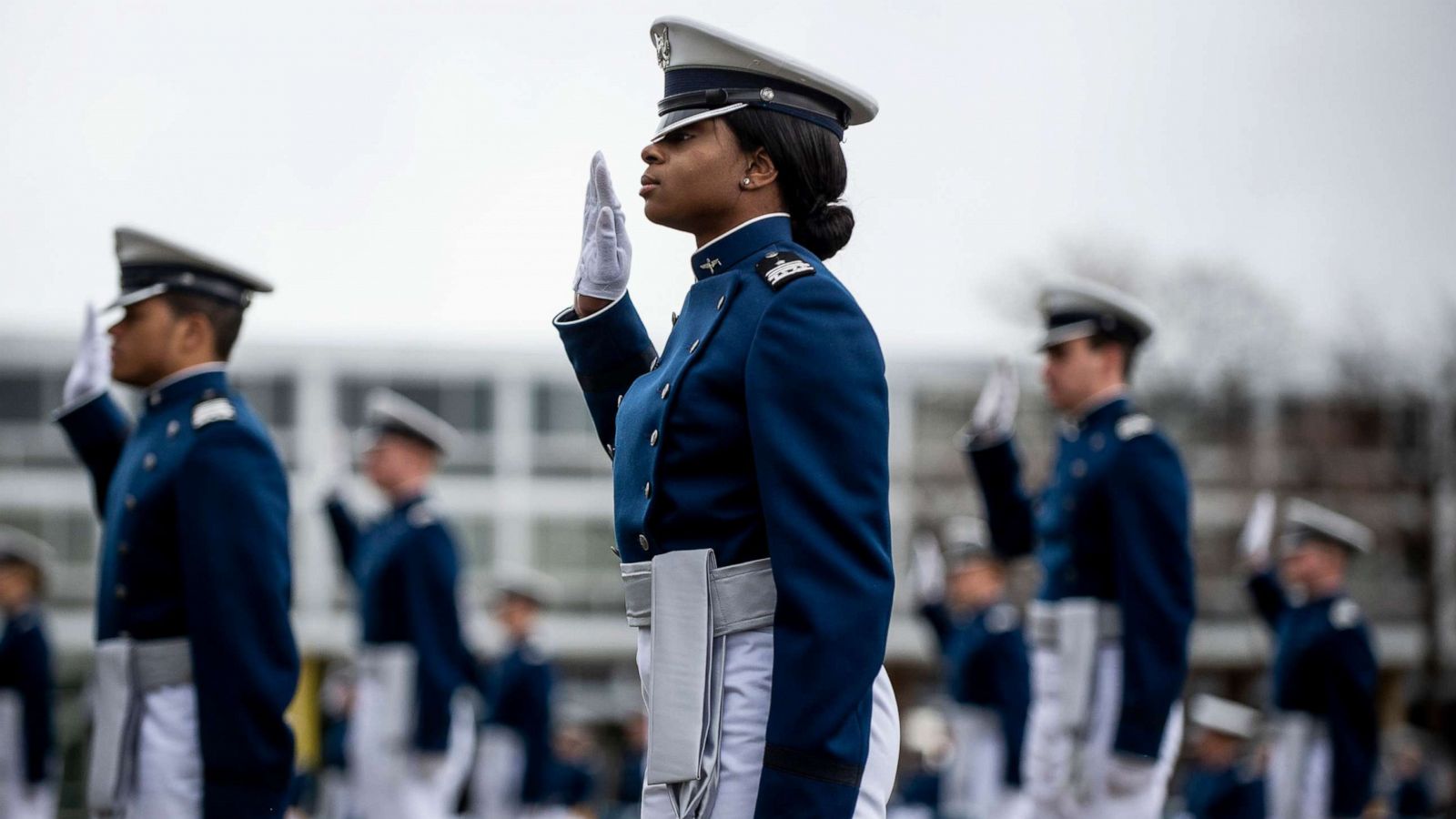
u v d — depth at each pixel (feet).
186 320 31.55
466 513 273.54
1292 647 63.57
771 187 21.03
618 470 20.93
